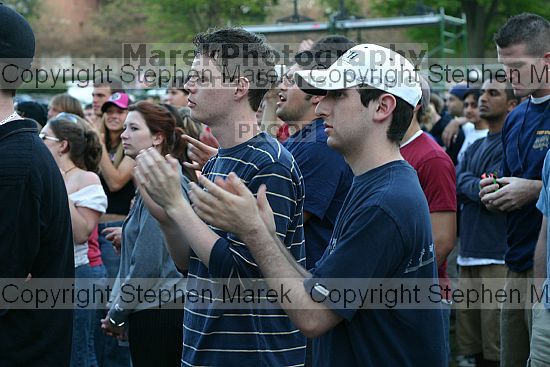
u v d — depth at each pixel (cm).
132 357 386
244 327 268
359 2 1948
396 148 229
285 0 1625
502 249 515
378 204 215
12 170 256
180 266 300
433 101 796
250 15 1620
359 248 213
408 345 222
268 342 273
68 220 281
